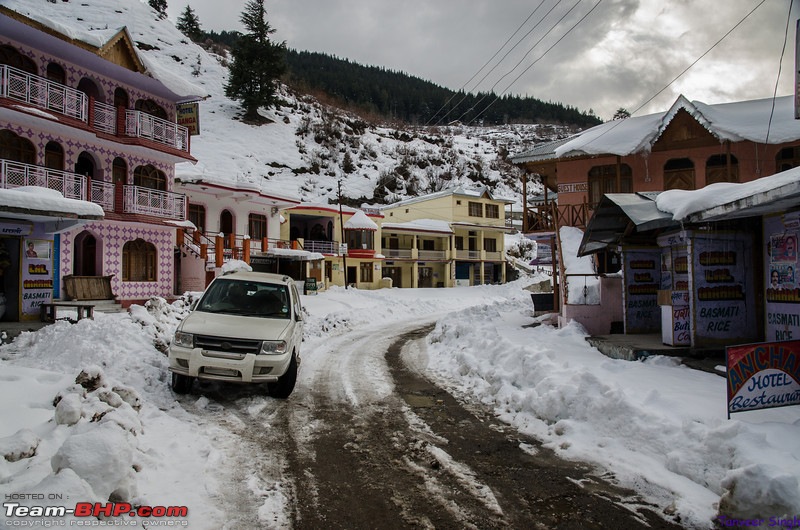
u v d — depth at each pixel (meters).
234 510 3.80
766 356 4.96
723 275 8.48
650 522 3.74
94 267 18.52
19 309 10.09
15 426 4.77
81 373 5.59
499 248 52.78
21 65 16.28
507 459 5.04
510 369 8.07
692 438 4.64
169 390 6.95
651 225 8.48
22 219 10.03
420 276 46.72
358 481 4.45
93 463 3.49
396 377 9.13
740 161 15.32
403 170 72.44
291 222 39.44
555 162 18.56
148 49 74.00
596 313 12.02
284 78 91.50
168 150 20.55
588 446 5.21
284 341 6.99
